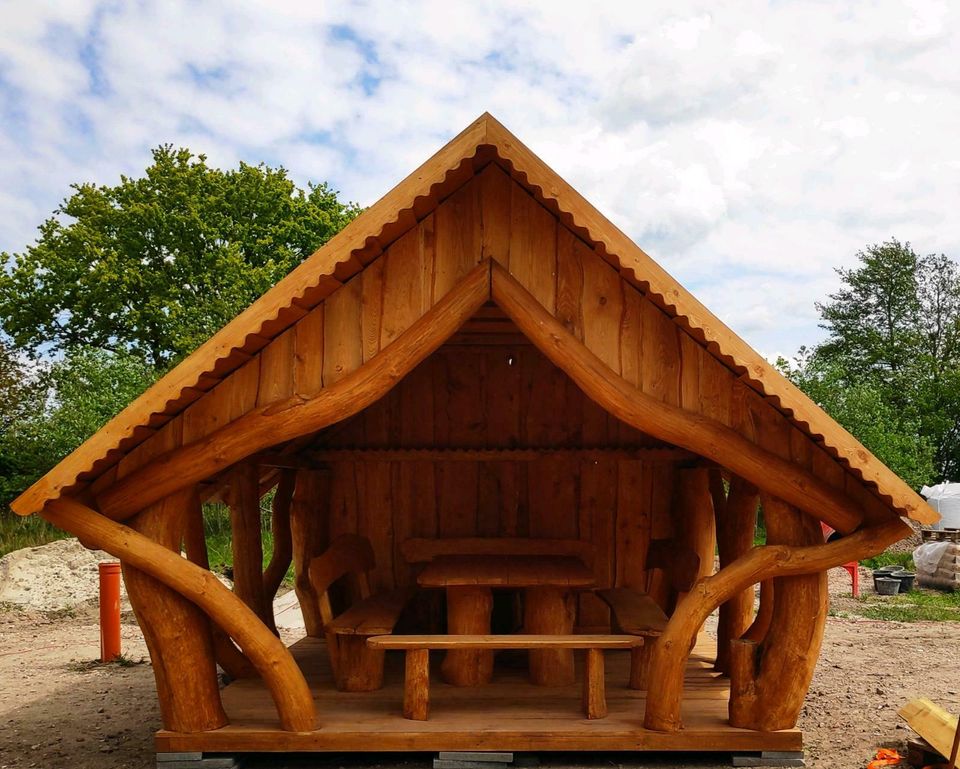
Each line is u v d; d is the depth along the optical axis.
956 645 10.08
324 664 7.26
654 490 8.19
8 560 13.99
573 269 5.24
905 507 4.66
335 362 5.14
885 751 5.63
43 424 22.44
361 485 8.30
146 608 5.09
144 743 6.08
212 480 6.87
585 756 5.39
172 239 30.48
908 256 44.09
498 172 5.29
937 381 38.03
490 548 8.10
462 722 5.36
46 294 30.08
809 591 5.17
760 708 5.21
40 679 8.45
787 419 5.18
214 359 4.71
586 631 8.01
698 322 4.74
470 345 8.22
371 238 4.75
